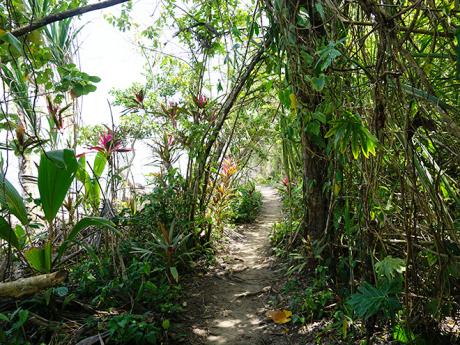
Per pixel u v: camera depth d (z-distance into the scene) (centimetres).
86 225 270
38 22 208
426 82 160
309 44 222
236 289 343
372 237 219
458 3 158
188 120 432
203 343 256
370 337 218
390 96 179
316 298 277
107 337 233
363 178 211
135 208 438
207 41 413
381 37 166
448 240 197
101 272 298
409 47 198
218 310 302
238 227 584
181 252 382
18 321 220
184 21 448
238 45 310
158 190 408
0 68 230
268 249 455
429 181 179
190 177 415
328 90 212
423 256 218
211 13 408
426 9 159
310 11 239
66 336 234
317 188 312
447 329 217
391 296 201
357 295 193
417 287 198
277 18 226
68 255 358
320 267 294
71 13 211
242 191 548
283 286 332
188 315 293
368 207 209
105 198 358
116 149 375
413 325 202
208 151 395
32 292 222
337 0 209
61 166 244
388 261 191
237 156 520
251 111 457
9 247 271
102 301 275
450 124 159
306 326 262
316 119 228
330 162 250
